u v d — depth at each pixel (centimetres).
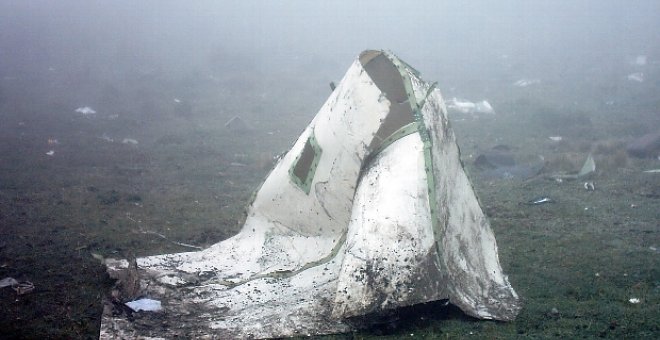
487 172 1177
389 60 584
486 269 570
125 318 507
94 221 859
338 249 587
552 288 575
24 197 1004
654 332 471
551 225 809
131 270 595
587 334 471
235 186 1147
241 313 526
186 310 534
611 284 582
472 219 589
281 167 652
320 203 611
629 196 967
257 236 652
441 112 588
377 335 481
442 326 489
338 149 595
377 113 573
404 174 532
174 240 782
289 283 573
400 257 493
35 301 558
